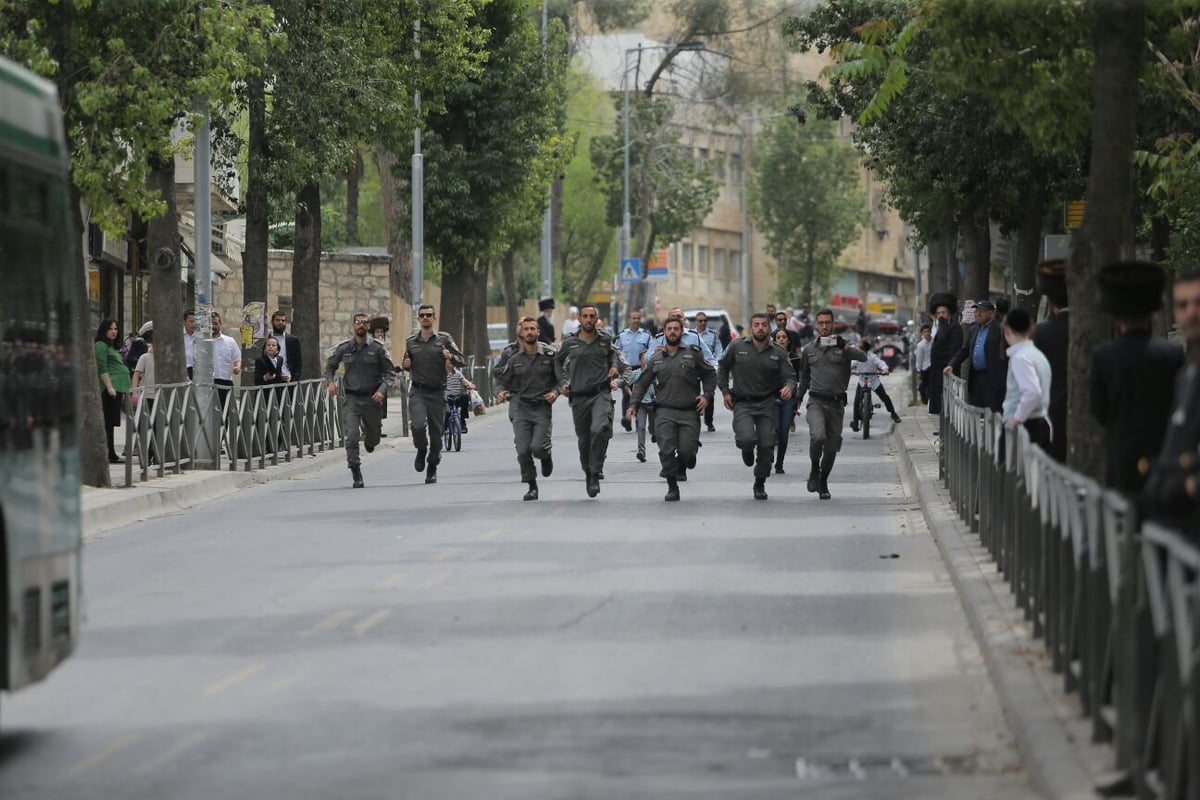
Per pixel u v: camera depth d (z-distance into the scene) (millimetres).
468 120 141500
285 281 155625
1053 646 29719
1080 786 21984
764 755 25891
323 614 38844
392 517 59812
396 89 95250
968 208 92312
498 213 144250
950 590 42375
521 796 23375
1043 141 47469
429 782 24156
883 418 118750
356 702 29594
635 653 34094
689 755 25844
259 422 80688
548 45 147000
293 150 90125
